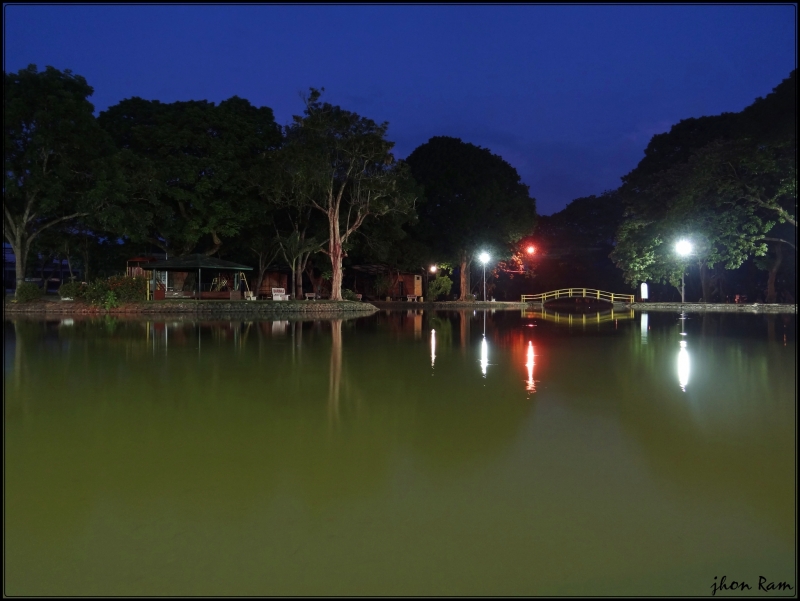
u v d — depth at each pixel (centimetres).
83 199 2728
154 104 3441
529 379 862
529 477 430
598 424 585
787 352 1230
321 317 2700
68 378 855
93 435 541
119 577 295
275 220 3853
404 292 4994
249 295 3428
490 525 350
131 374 895
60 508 374
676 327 2041
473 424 584
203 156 3362
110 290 2712
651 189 3712
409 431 559
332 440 527
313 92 3108
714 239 2936
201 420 601
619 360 1092
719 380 854
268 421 597
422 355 1164
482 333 1747
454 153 4656
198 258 3061
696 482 418
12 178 2605
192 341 1422
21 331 1688
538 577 296
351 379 860
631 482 419
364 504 380
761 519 360
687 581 294
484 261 4628
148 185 2959
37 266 5147
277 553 318
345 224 3741
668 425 579
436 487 410
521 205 4553
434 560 311
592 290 4684
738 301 4141
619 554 318
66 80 2750
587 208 5691
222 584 289
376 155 3269
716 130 3878
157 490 404
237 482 419
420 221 4541
